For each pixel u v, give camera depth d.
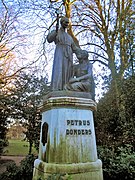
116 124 7.91
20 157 11.32
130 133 6.70
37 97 9.68
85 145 3.60
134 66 8.36
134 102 7.30
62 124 3.54
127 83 7.73
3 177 5.62
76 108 3.72
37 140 8.86
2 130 10.12
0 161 9.72
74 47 4.44
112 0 9.90
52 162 3.37
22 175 5.54
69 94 3.74
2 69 12.30
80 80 4.02
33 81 10.23
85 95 3.87
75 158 3.44
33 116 9.27
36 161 3.87
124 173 4.61
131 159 4.86
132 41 8.56
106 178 4.75
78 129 3.63
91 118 3.85
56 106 3.64
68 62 4.18
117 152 6.21
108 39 9.74
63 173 3.05
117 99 7.93
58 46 4.25
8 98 9.99
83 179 3.33
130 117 7.29
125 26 8.75
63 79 4.05
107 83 9.29
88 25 10.80
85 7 10.40
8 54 12.65
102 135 7.95
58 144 3.43
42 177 2.91
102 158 5.14
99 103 8.78
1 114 10.00
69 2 9.60
